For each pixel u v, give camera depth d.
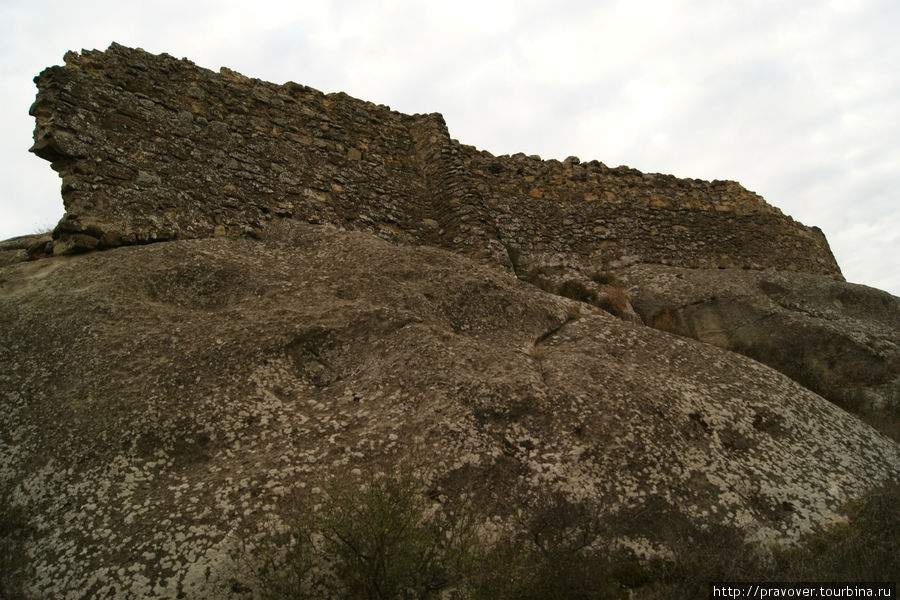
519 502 4.38
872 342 9.62
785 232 14.95
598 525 4.25
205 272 6.81
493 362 5.72
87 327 5.55
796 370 9.19
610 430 4.97
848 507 4.82
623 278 11.91
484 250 10.13
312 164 9.98
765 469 5.07
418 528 3.85
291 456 4.51
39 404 4.80
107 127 7.90
